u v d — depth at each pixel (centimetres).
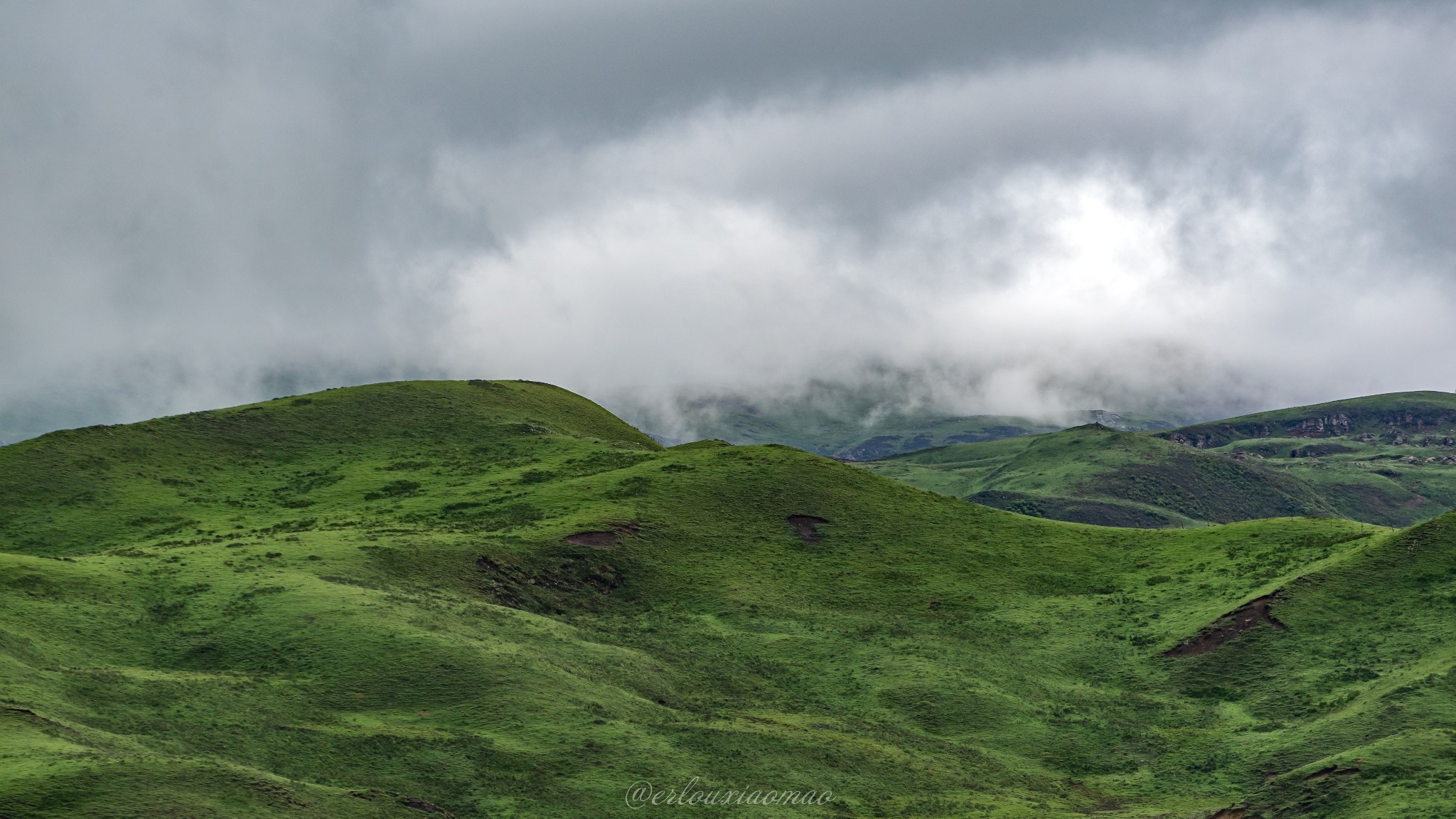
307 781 5972
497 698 7244
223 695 6869
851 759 7362
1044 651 10175
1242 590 10750
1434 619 9344
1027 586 11762
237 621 8244
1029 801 7112
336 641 7825
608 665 8519
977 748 8169
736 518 12675
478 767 6406
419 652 7650
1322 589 10138
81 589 8450
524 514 12300
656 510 12500
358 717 6975
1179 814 6750
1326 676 8925
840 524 12900
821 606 10925
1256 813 6344
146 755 5584
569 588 10700
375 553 10175
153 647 7881
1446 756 6297
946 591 11475
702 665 9238
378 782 6144
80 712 6234
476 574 10269
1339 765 6431
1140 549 12738
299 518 12606
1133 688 9450
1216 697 9144
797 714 8400
